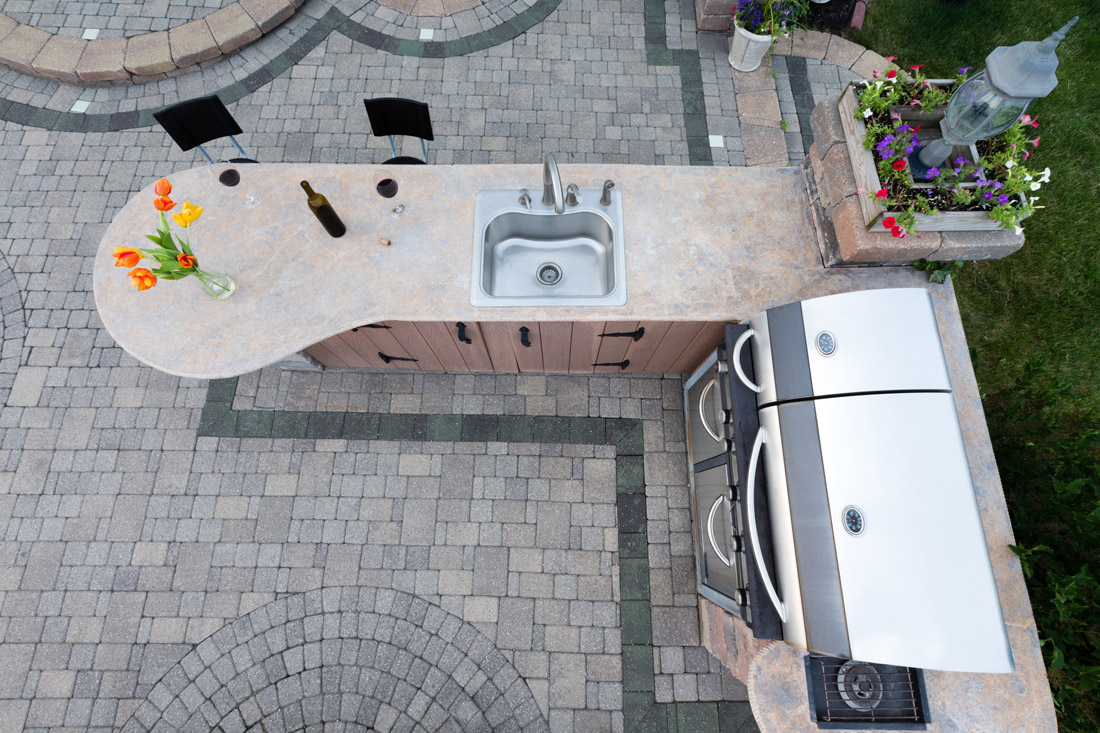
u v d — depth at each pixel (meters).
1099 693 2.57
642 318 2.82
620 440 3.97
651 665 3.50
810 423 2.34
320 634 3.52
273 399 4.01
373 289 2.85
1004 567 2.49
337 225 2.84
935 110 2.58
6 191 4.49
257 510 3.76
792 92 4.92
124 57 4.78
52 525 3.69
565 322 2.96
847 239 2.69
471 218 3.03
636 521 3.79
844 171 2.70
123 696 3.37
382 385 4.07
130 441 3.88
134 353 2.71
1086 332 4.20
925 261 2.81
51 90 4.83
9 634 3.47
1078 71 5.01
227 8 4.94
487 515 3.79
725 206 3.05
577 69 4.98
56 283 4.23
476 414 4.02
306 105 4.83
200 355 2.71
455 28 5.10
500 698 3.42
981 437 2.66
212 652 3.46
